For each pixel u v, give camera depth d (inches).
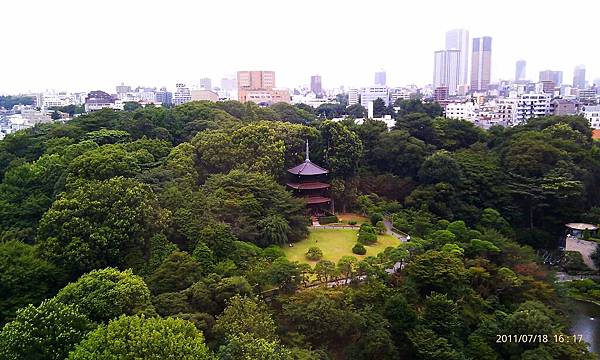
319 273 2065.7
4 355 1398.9
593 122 6378.0
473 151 3806.6
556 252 3213.6
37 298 1904.5
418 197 3129.9
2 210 2684.5
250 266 2087.8
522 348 1876.2
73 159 2886.3
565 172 3287.4
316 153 3346.5
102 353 1320.1
